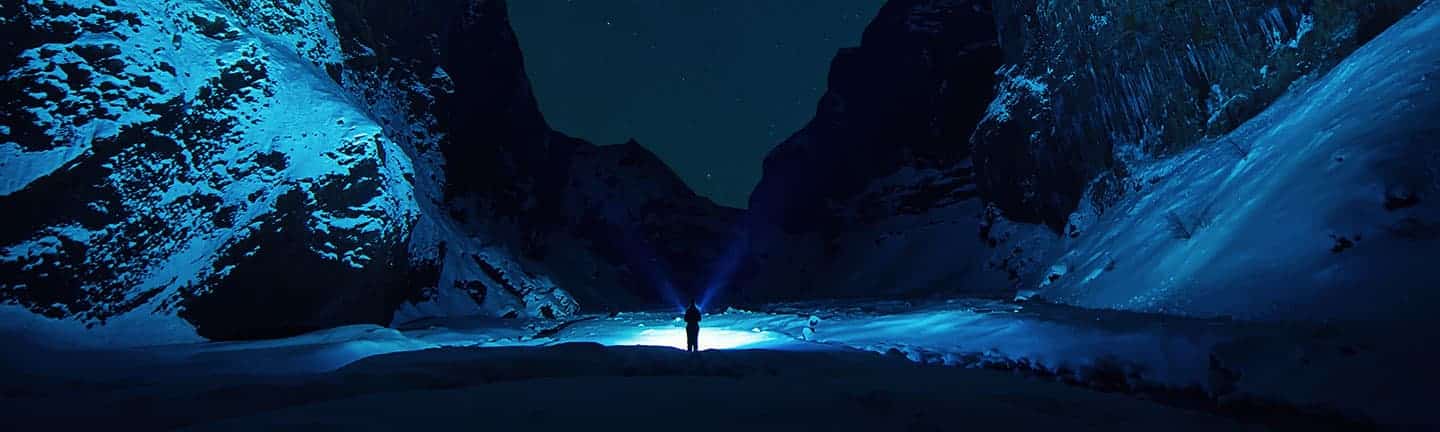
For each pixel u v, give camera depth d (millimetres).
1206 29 18969
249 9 19047
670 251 63469
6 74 12578
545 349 8789
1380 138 9664
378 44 31359
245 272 13898
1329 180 9828
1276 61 16656
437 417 4086
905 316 15383
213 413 4805
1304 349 6195
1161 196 17422
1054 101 28906
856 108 66125
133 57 13711
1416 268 6973
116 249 12719
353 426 3771
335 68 22781
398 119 31516
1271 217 10461
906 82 60750
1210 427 4391
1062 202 30859
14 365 9211
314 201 15016
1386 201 8406
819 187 65812
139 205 13172
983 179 40344
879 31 66812
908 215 54250
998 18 37656
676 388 5465
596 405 4590
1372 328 6453
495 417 4113
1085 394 5730
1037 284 23859
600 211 60375
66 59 13047
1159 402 6535
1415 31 11992
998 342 10289
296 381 5777
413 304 22234
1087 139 26188
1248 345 6738
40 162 12203
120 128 13109
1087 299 14688
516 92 49469
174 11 15117
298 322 14648
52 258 11984
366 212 15953
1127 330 8914
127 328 12312
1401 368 5277
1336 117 11758
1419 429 4480
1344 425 5012
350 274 15414
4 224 11742
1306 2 16234
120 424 4469
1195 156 17750
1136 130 22547
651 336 14859
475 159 40250
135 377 7574
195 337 12977
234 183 14430
